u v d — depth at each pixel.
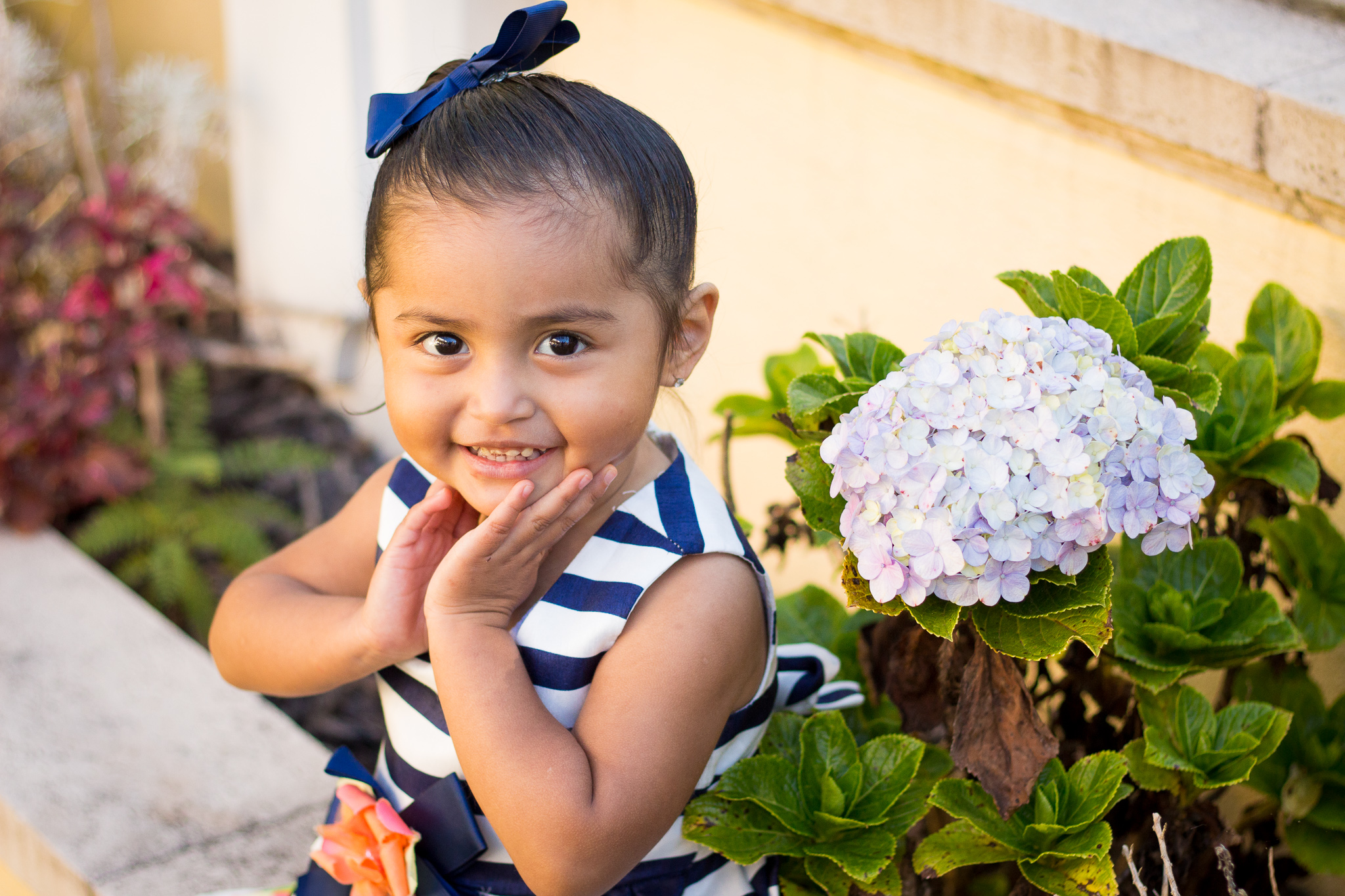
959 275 2.04
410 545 1.26
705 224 2.43
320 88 3.31
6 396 2.99
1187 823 1.39
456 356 1.11
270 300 3.64
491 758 1.11
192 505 3.11
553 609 1.21
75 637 2.41
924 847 1.25
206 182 4.27
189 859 1.80
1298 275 1.65
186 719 2.15
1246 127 1.62
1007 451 1.06
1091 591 1.11
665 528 1.21
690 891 1.30
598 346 1.10
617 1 2.47
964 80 1.95
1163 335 1.29
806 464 1.22
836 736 1.33
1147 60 1.70
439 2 3.01
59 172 3.47
